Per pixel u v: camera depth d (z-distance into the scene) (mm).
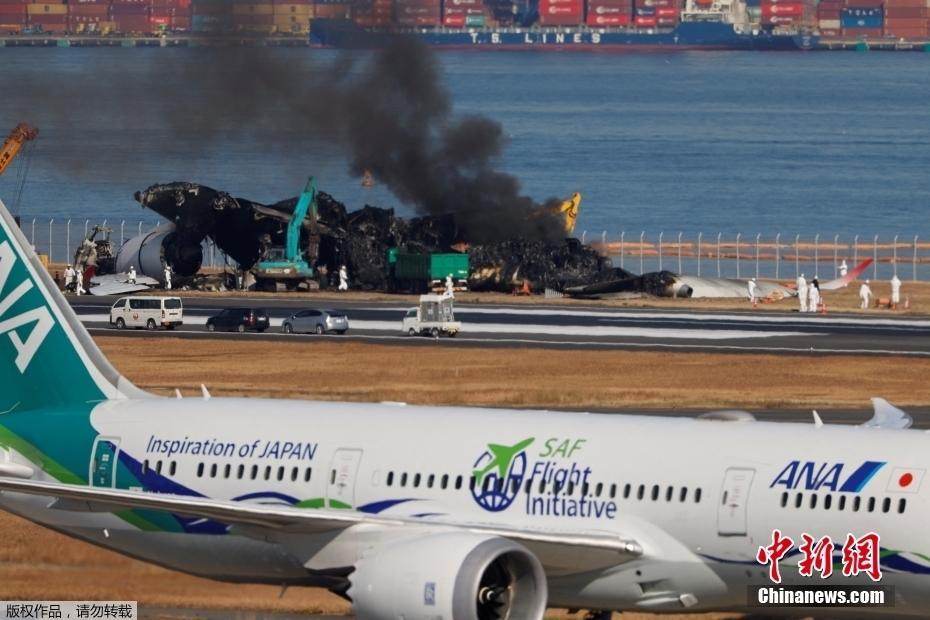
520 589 145375
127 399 177875
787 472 143000
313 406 170750
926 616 138500
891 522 136875
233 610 166000
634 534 147875
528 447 155875
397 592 141625
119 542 172750
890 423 172875
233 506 148125
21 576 175625
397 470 159625
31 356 178500
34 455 175500
